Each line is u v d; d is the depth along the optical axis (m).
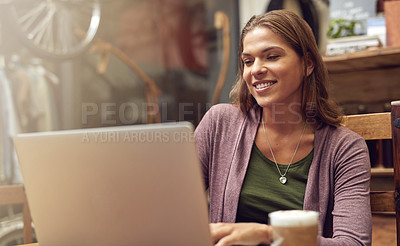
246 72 1.16
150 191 0.71
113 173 0.73
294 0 2.64
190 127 0.68
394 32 2.17
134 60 5.14
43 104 3.62
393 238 2.08
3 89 3.25
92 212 0.76
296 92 1.20
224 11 4.41
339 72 2.35
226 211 1.19
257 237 0.77
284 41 1.12
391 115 1.05
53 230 0.81
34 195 0.81
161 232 0.72
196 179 0.69
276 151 1.22
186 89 5.41
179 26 5.46
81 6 3.48
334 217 1.05
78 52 3.37
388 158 1.97
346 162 1.12
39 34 3.26
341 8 2.30
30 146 0.79
